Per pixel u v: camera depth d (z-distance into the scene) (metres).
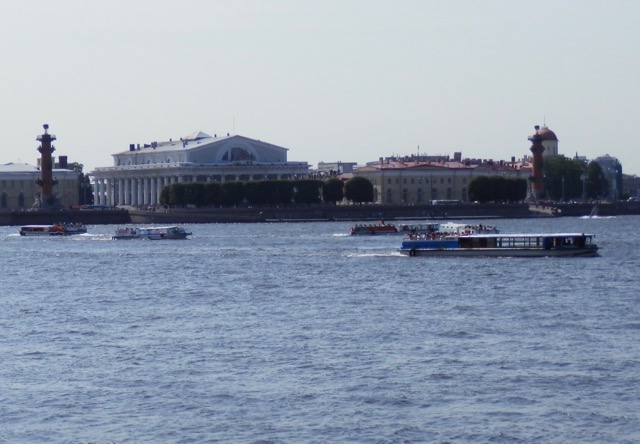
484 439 129.88
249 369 161.25
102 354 173.62
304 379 154.88
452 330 190.75
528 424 134.38
